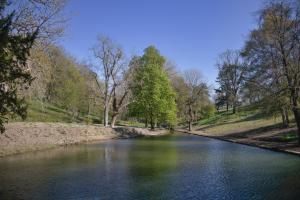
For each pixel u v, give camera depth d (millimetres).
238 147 35688
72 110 61906
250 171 20469
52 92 59031
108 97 58062
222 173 19984
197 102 80812
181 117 95000
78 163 23953
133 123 90062
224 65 84438
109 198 14555
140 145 38875
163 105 65688
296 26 30047
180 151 31875
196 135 60469
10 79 13414
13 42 13414
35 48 25578
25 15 22734
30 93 26547
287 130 41281
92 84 59000
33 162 24328
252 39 32594
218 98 100125
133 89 62875
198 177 18828
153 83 64750
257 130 48969
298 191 15438
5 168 21859
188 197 14664
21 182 17625
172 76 84812
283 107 30594
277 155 27734
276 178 18266
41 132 38062
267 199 14281
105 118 57500
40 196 14898
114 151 31797
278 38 30391
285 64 30109
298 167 21422
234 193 15266
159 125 90438
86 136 45812
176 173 20031
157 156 28016
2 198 14594
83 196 14891
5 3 12938
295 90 29734
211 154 29297
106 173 20047
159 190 15883
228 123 68938
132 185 16891
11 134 32812
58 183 17344
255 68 32188
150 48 75250
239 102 81438
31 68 25484
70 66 68750
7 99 13484
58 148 34781
